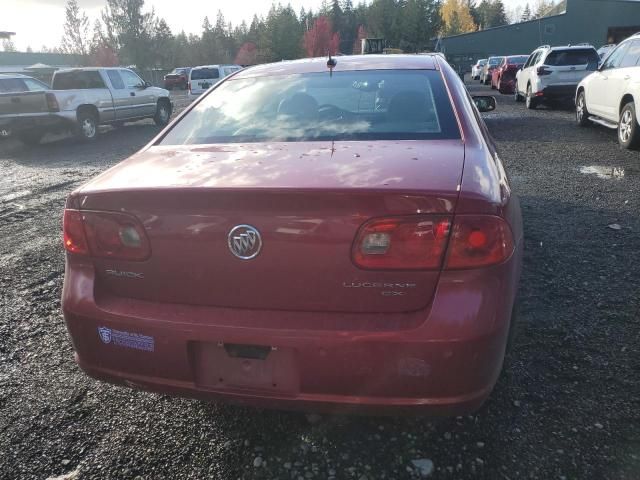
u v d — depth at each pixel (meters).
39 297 4.05
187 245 2.04
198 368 2.13
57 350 3.26
